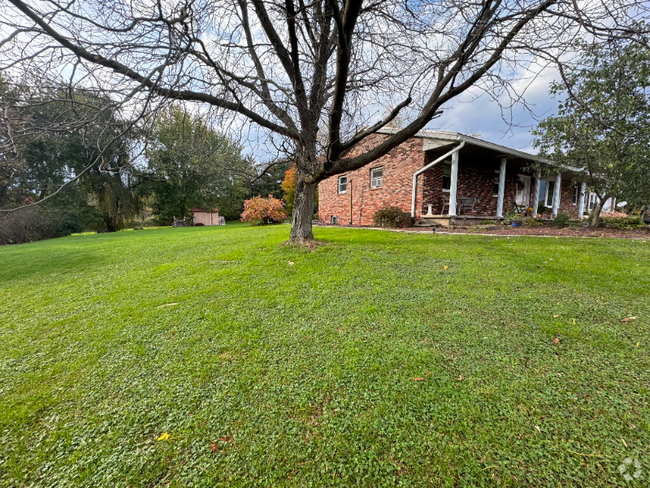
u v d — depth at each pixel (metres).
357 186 12.23
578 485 1.13
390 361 1.99
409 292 3.25
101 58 2.71
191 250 6.27
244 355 2.15
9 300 3.66
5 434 1.50
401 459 1.27
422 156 9.40
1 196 15.53
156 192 24.47
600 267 3.91
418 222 9.52
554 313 2.65
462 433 1.39
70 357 2.25
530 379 1.77
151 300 3.39
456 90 3.91
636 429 1.38
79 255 6.58
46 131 2.57
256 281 3.83
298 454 1.32
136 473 1.26
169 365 2.07
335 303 3.03
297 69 3.93
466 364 1.94
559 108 6.77
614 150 6.60
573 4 2.54
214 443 1.40
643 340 2.16
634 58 5.48
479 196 10.93
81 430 1.52
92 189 20.09
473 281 3.53
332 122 3.76
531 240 6.03
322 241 6.13
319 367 1.96
